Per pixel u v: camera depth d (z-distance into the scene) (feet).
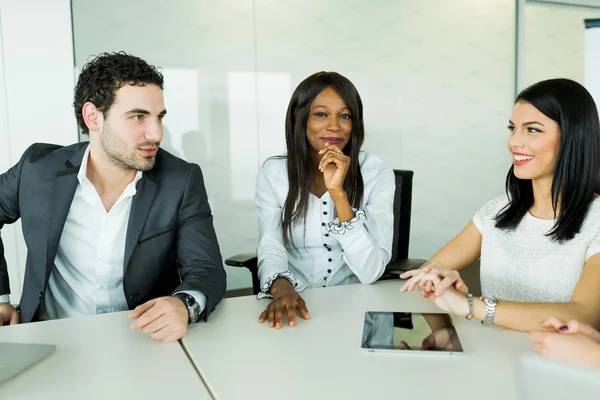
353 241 5.25
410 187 6.91
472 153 13.32
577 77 14.21
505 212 4.83
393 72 12.20
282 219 6.13
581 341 3.12
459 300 3.92
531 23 13.47
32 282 4.99
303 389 2.82
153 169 5.21
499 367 3.08
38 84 9.44
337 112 5.88
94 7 9.75
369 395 2.74
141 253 5.00
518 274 4.45
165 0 10.24
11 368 3.10
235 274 11.37
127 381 2.97
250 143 11.19
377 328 3.71
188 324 3.94
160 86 4.73
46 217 4.92
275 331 3.77
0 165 9.36
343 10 11.60
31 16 9.27
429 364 3.13
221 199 11.09
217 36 10.69
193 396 2.78
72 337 3.71
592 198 4.19
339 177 5.37
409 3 12.19
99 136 4.79
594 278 3.87
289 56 11.28
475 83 13.12
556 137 4.15
